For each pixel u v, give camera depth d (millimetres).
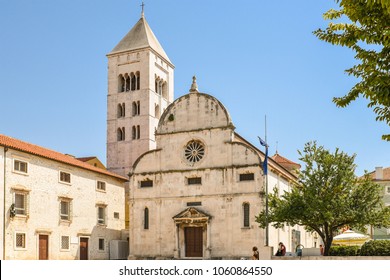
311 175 51000
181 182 67000
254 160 63375
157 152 69188
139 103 105438
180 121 68812
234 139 67562
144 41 107312
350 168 51188
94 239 68812
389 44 15461
